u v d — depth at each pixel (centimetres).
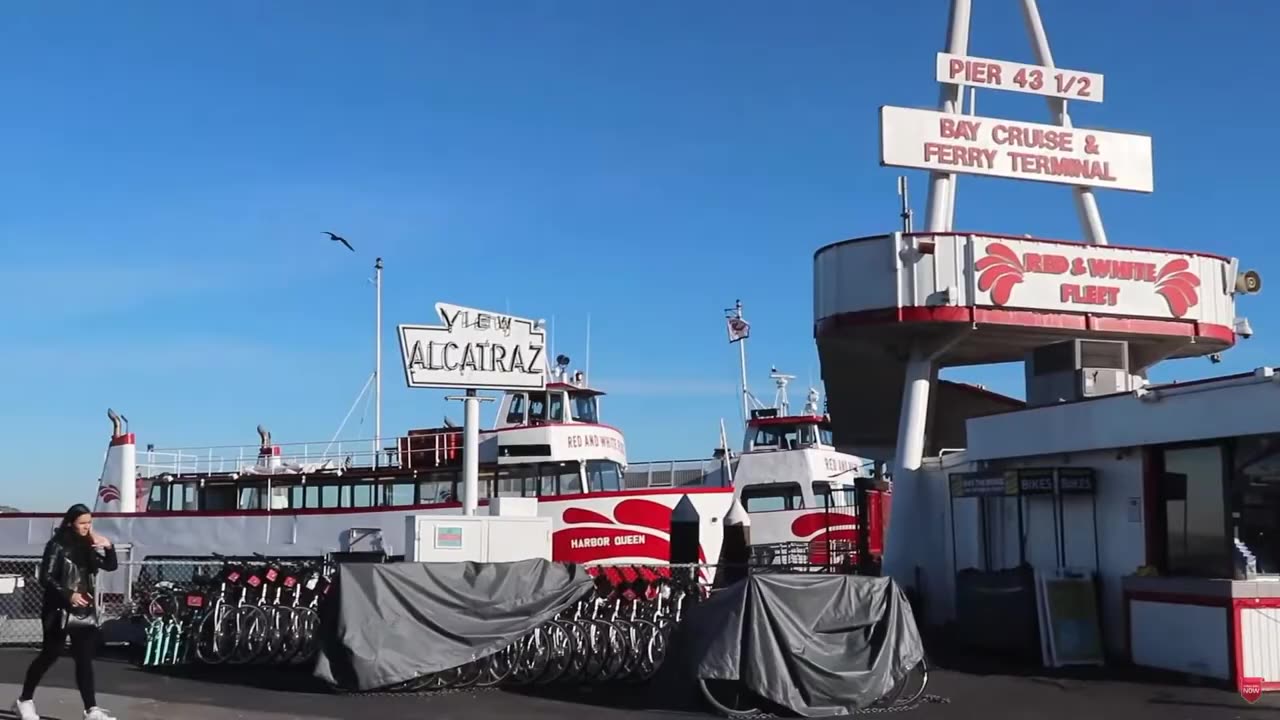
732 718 1212
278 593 1675
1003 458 1831
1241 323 2038
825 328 1988
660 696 1293
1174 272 1962
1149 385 1574
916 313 1880
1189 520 1491
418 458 2617
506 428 2564
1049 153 2039
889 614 1298
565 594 1455
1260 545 1419
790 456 3169
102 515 2691
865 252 1933
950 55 2022
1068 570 1636
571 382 2778
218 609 1641
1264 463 1395
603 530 2372
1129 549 1577
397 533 2459
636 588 1561
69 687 1409
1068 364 1870
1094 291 1920
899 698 1308
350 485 2658
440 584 1394
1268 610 1369
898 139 1962
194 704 1283
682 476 3356
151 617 1722
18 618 1948
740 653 1230
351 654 1348
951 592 1959
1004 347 2108
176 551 2612
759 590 1250
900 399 2450
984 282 1880
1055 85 2080
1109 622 1608
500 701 1324
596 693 1387
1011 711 1247
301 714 1224
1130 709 1257
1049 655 1571
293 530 2545
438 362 1916
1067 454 1711
